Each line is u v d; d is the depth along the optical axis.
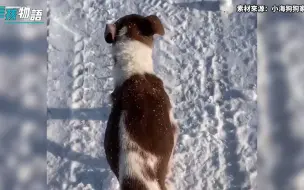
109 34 1.16
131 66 1.15
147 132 1.06
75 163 1.40
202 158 1.37
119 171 1.05
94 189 1.36
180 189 1.35
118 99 1.11
